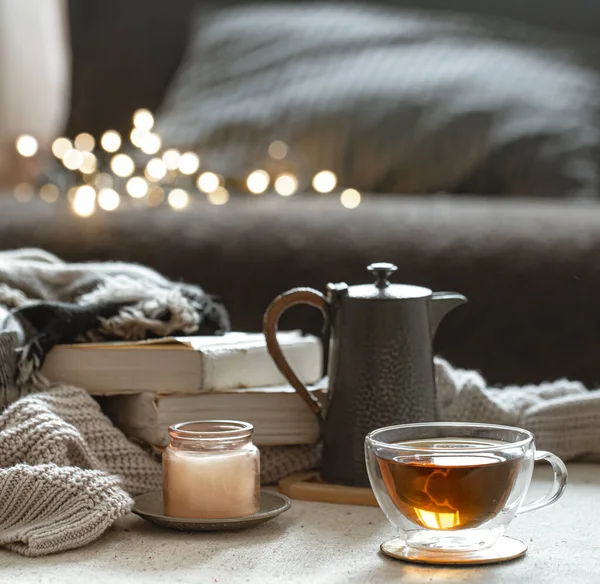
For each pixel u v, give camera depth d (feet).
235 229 8.27
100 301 5.32
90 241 8.18
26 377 5.09
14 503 4.70
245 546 4.64
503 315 7.91
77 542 4.62
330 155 10.95
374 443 4.54
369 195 10.78
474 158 10.76
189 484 4.73
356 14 12.82
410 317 5.13
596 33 13.43
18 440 4.83
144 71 13.70
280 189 10.60
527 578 4.41
